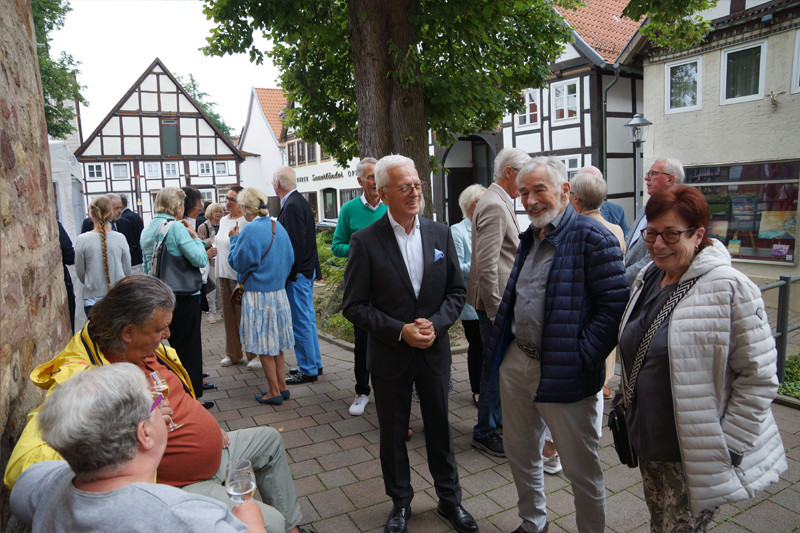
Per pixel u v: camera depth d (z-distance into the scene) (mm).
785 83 10125
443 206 21391
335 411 4352
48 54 21406
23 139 2178
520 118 17484
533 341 2393
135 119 31609
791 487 2969
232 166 34062
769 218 10547
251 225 4289
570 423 2277
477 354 4078
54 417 1230
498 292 3209
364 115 7172
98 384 1268
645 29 9266
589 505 2348
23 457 1572
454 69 8062
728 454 1765
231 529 1250
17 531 1726
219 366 5789
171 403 2105
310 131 10297
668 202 1825
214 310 8414
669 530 1958
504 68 8734
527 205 2369
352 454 3566
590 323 2242
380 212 4465
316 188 32281
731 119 11055
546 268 2389
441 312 2682
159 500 1241
